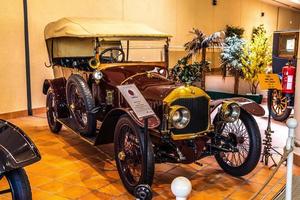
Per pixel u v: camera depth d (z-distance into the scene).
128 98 2.78
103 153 4.43
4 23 6.36
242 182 3.54
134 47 7.52
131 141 3.24
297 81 4.18
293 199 3.11
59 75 5.55
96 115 4.08
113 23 4.78
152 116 2.97
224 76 9.07
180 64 3.95
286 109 6.12
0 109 6.41
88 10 7.83
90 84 4.41
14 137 2.47
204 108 3.41
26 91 6.80
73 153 4.42
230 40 8.96
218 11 12.45
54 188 3.38
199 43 9.20
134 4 9.05
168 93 3.31
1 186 3.39
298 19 19.80
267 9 15.78
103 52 4.53
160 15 9.97
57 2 7.18
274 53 6.75
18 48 6.62
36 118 6.57
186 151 3.29
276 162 4.10
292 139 2.57
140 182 3.03
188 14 11.05
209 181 3.56
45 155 4.34
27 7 6.67
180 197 1.59
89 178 3.63
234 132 3.68
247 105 3.59
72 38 4.95
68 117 5.10
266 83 4.01
